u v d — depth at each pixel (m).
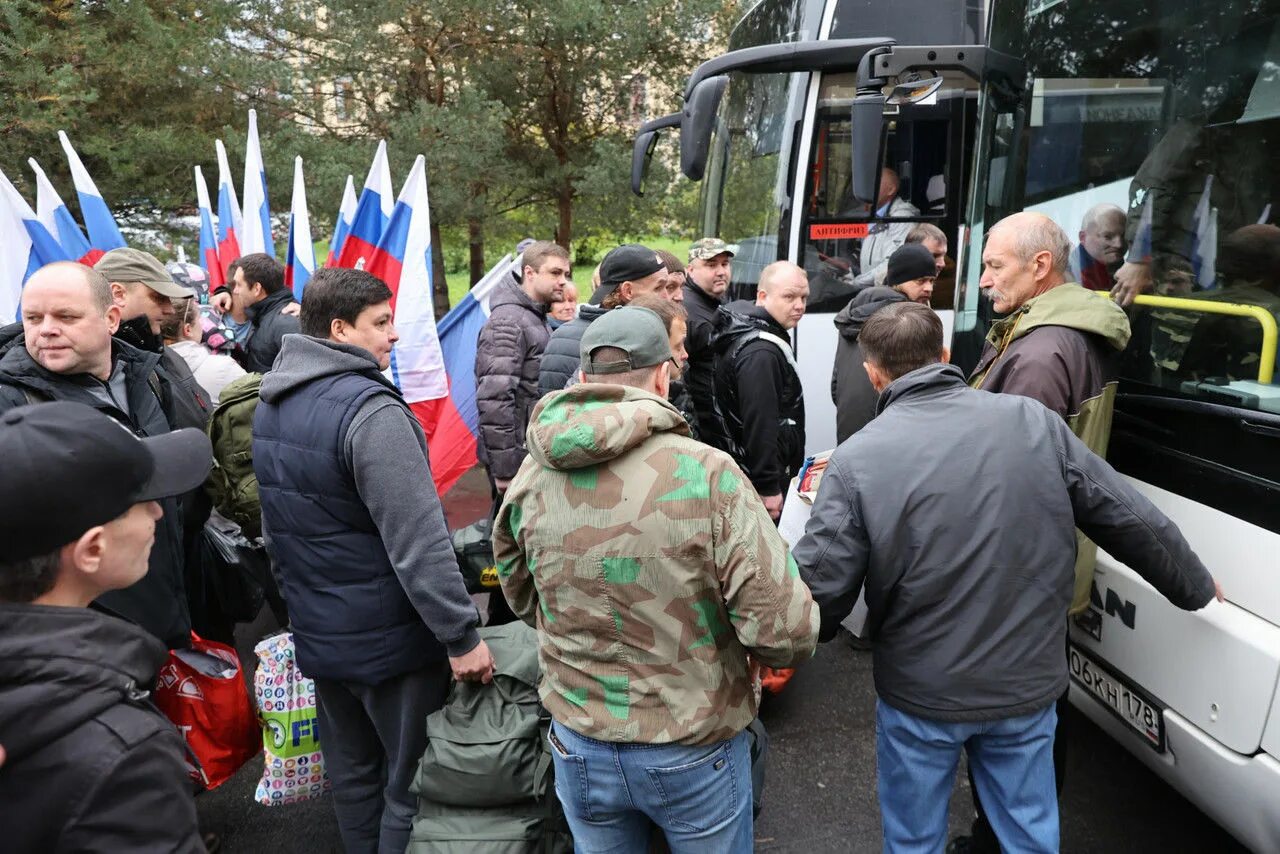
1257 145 2.14
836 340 5.21
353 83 10.45
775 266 3.56
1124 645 2.35
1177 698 2.17
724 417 3.42
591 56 10.31
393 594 2.25
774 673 3.41
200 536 2.96
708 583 1.70
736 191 5.73
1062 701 2.47
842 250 5.15
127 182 10.52
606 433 1.65
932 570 1.93
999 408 1.98
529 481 1.82
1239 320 2.13
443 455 4.98
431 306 4.65
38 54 9.30
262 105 10.66
